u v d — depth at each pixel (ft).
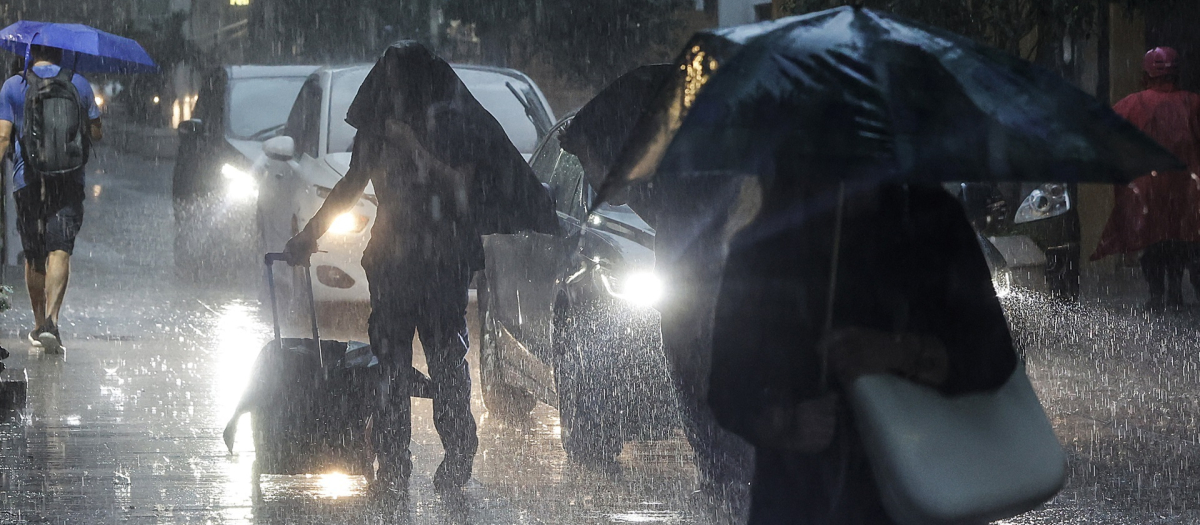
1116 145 12.67
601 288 27.45
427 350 26.13
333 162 48.32
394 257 25.77
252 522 23.40
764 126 12.41
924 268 13.00
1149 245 52.13
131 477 26.53
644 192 22.27
